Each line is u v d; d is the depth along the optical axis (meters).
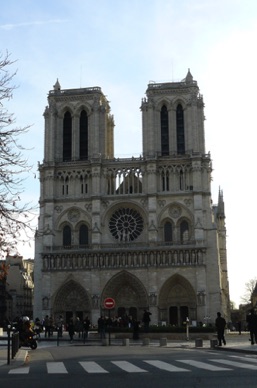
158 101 151.88
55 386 25.45
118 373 30.77
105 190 149.38
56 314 142.38
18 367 35.91
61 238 148.00
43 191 150.12
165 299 140.38
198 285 137.50
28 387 25.25
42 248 145.75
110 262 142.62
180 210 144.62
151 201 144.50
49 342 83.44
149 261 141.00
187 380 26.83
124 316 127.56
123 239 145.88
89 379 27.98
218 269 139.50
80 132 154.25
